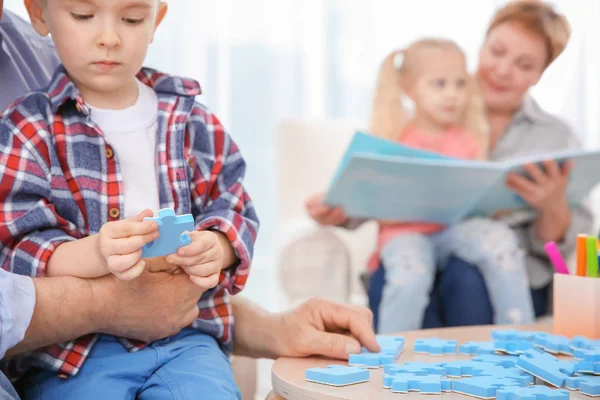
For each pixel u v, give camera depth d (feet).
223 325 3.37
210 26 9.48
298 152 6.82
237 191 3.51
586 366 2.64
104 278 2.81
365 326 3.14
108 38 3.07
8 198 3.03
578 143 6.65
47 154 3.12
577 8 9.85
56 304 2.69
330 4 9.78
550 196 5.39
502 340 3.30
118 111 3.37
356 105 9.86
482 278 5.52
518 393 2.37
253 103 9.71
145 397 3.01
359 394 2.51
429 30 9.81
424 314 5.78
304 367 2.97
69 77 3.33
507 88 6.52
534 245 5.81
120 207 3.22
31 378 3.07
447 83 6.55
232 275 3.29
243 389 4.13
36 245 2.91
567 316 3.43
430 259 5.67
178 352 3.14
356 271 6.81
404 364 2.80
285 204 6.79
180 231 2.63
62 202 3.12
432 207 5.44
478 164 5.13
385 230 6.02
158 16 3.59
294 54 9.76
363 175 5.12
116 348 3.05
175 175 3.35
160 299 2.87
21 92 3.82
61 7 3.10
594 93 9.91
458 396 2.49
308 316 3.26
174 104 3.49
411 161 4.96
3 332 2.49
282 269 6.30
